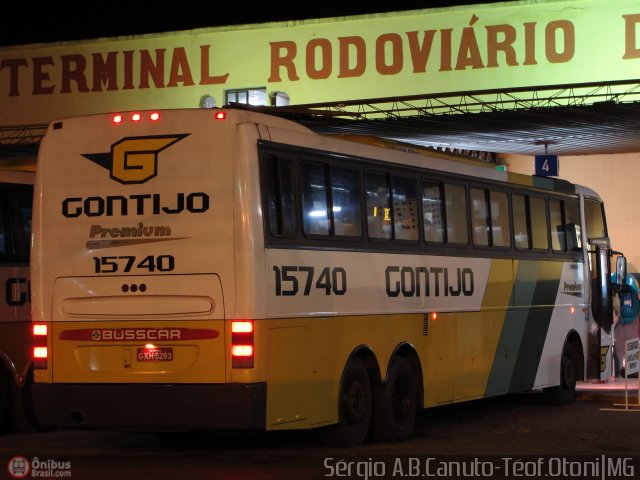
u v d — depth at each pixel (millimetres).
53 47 30469
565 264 18906
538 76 26906
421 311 14305
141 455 12375
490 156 31344
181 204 11453
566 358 18922
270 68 29000
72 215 11859
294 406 11695
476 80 27344
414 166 14391
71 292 11805
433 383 14570
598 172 30703
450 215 15250
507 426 15680
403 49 27891
